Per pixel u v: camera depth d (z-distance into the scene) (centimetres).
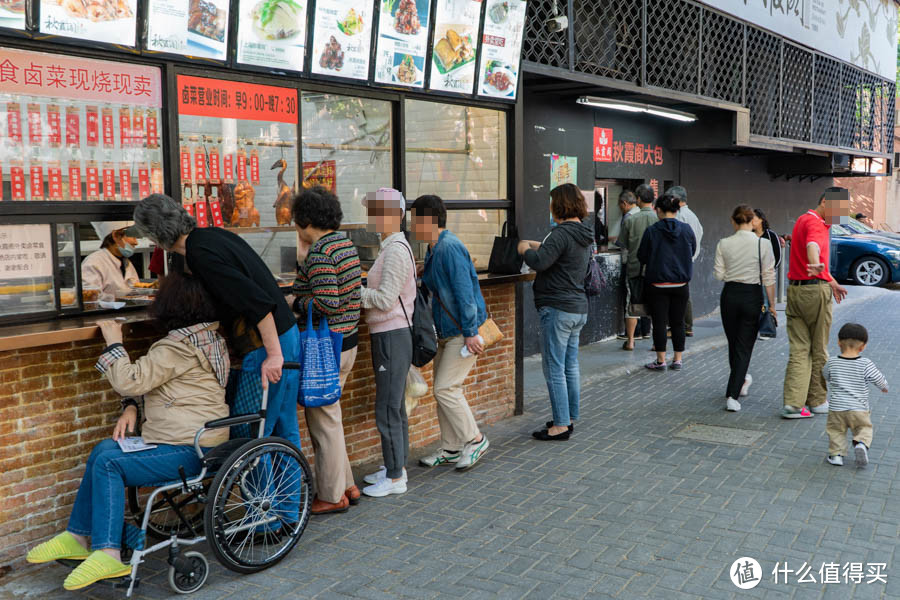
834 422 524
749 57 1157
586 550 396
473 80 606
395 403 469
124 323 383
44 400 373
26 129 380
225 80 452
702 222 1222
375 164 568
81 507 353
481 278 591
